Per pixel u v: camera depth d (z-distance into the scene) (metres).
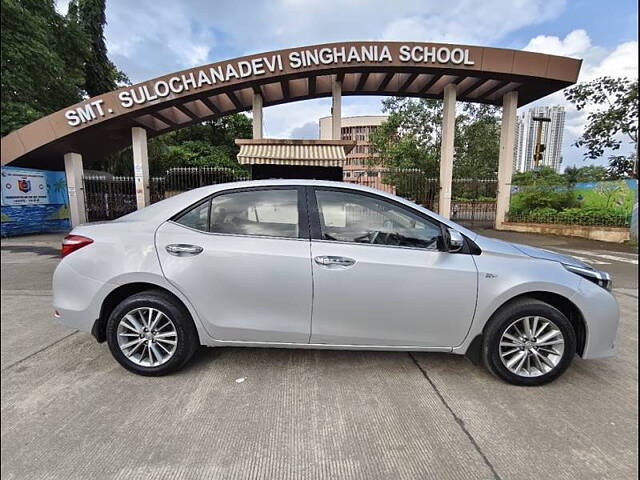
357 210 2.81
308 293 2.69
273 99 14.31
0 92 12.55
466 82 13.12
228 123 28.78
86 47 16.05
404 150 19.83
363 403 2.48
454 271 2.67
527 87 12.71
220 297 2.73
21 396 2.54
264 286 2.70
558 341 2.69
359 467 1.94
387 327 2.72
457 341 2.75
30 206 12.10
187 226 2.83
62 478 1.84
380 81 13.86
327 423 2.27
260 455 2.01
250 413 2.37
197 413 2.36
